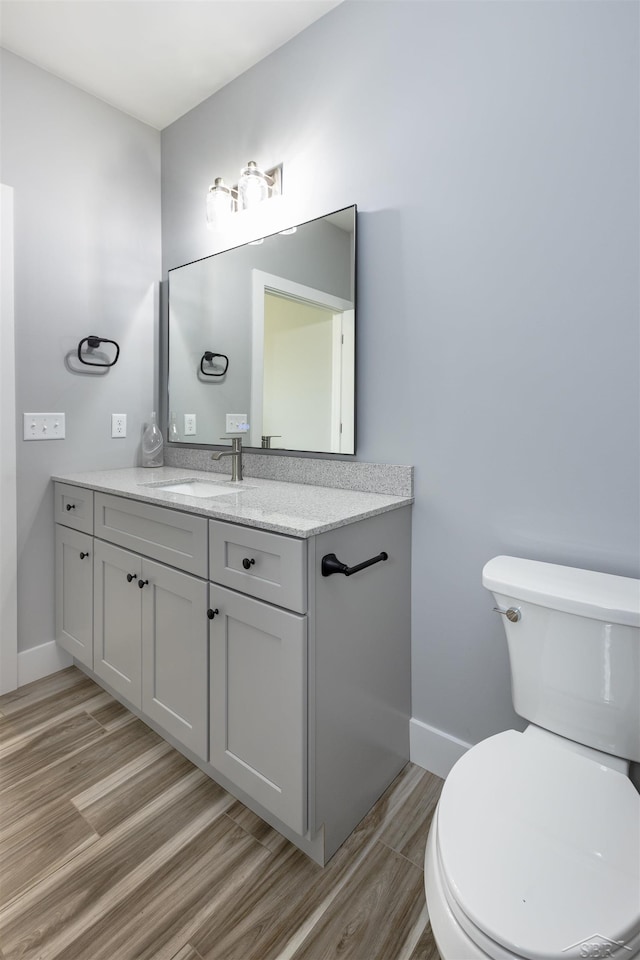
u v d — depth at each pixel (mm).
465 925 712
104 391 2246
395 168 1542
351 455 1691
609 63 1164
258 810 1388
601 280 1199
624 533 1198
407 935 1068
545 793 914
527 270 1304
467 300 1409
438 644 1543
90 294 2170
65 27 1765
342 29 1663
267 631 1214
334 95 1696
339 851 1277
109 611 1812
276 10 1691
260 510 1351
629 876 742
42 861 1228
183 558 1465
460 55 1392
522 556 1356
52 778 1513
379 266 1593
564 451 1274
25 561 2041
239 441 1888
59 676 2123
